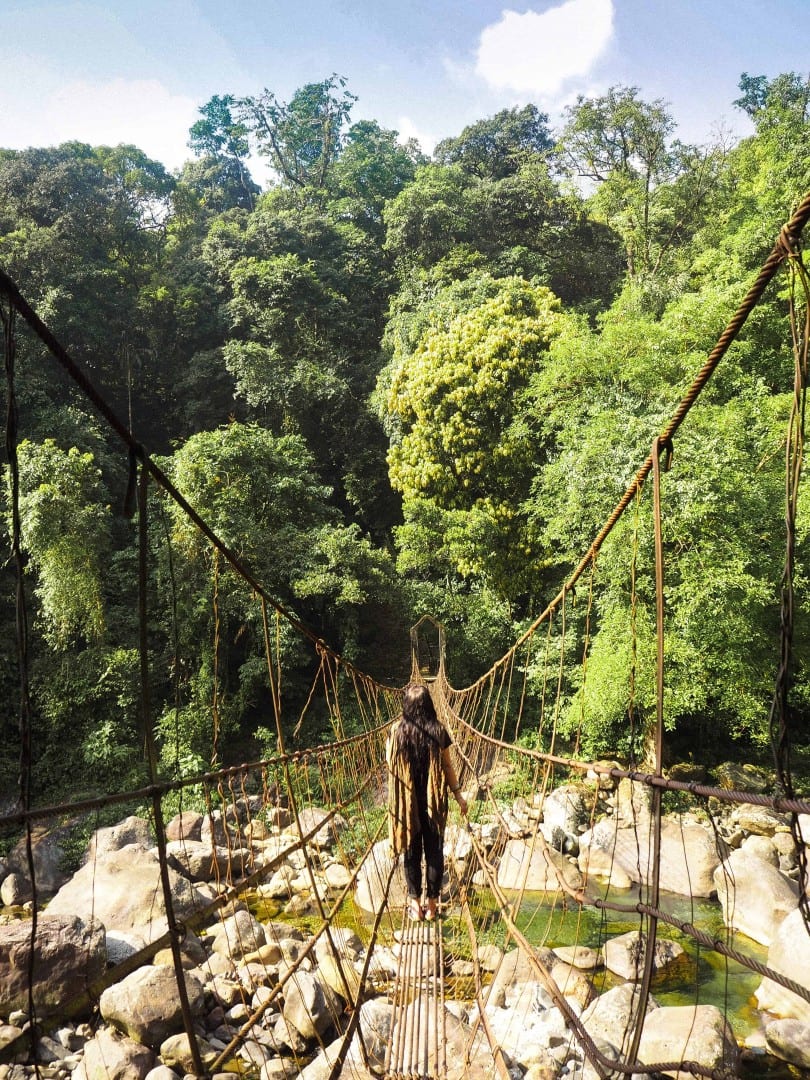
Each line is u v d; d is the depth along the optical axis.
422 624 19.25
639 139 25.84
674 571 11.84
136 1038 4.12
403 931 4.86
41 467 14.45
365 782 7.47
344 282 30.16
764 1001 5.44
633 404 13.66
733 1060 4.35
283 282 26.72
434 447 20.31
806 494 11.11
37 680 14.23
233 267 28.42
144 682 2.04
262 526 17.25
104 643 14.73
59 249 23.08
